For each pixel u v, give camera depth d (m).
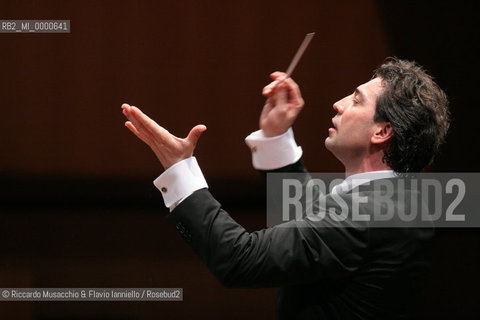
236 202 11.64
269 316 9.99
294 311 4.27
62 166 11.14
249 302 10.02
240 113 11.30
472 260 10.93
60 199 11.35
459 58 11.09
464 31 11.03
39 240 10.99
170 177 4.09
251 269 3.88
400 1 10.99
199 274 10.48
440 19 11.02
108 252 10.88
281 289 4.46
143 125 4.05
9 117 10.88
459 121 11.26
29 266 10.52
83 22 10.76
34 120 10.94
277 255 3.90
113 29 10.85
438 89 4.43
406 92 4.26
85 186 11.30
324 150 11.34
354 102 4.44
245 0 11.05
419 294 4.40
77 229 11.05
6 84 10.76
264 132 5.32
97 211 11.35
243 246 3.92
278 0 11.05
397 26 11.05
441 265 10.93
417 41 11.08
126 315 9.77
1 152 10.98
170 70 11.09
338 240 3.96
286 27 11.09
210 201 4.06
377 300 4.14
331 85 11.19
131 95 11.05
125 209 11.42
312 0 11.05
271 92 4.89
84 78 10.91
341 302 4.16
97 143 11.14
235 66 11.18
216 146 11.37
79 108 10.98
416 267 4.21
